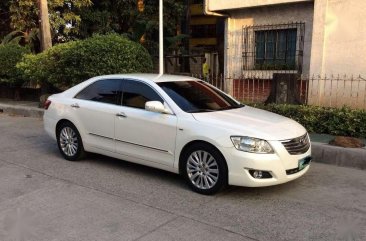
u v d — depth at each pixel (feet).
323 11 31.78
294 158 17.46
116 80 22.15
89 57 38.47
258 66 38.04
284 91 31.17
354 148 22.91
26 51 51.34
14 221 15.21
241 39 38.78
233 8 37.04
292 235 14.03
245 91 38.91
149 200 17.37
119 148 21.31
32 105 46.73
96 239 13.71
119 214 15.83
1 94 54.95
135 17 65.21
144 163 20.40
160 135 19.31
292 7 35.19
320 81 32.42
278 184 18.47
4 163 23.49
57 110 24.20
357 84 30.71
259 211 16.15
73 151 23.65
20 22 60.59
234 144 16.99
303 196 17.87
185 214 15.81
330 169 22.07
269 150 16.85
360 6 29.96
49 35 48.14
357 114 26.45
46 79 44.55
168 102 19.58
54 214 15.84
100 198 17.61
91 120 22.41
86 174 21.18
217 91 22.34
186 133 18.30
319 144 23.90
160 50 35.73
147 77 21.50
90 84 23.35
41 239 13.78
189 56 67.51
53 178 20.53
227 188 18.88
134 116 20.30
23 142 29.40
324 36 31.99
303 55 35.04
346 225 14.85
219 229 14.48
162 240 13.60
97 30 65.67
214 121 18.03
